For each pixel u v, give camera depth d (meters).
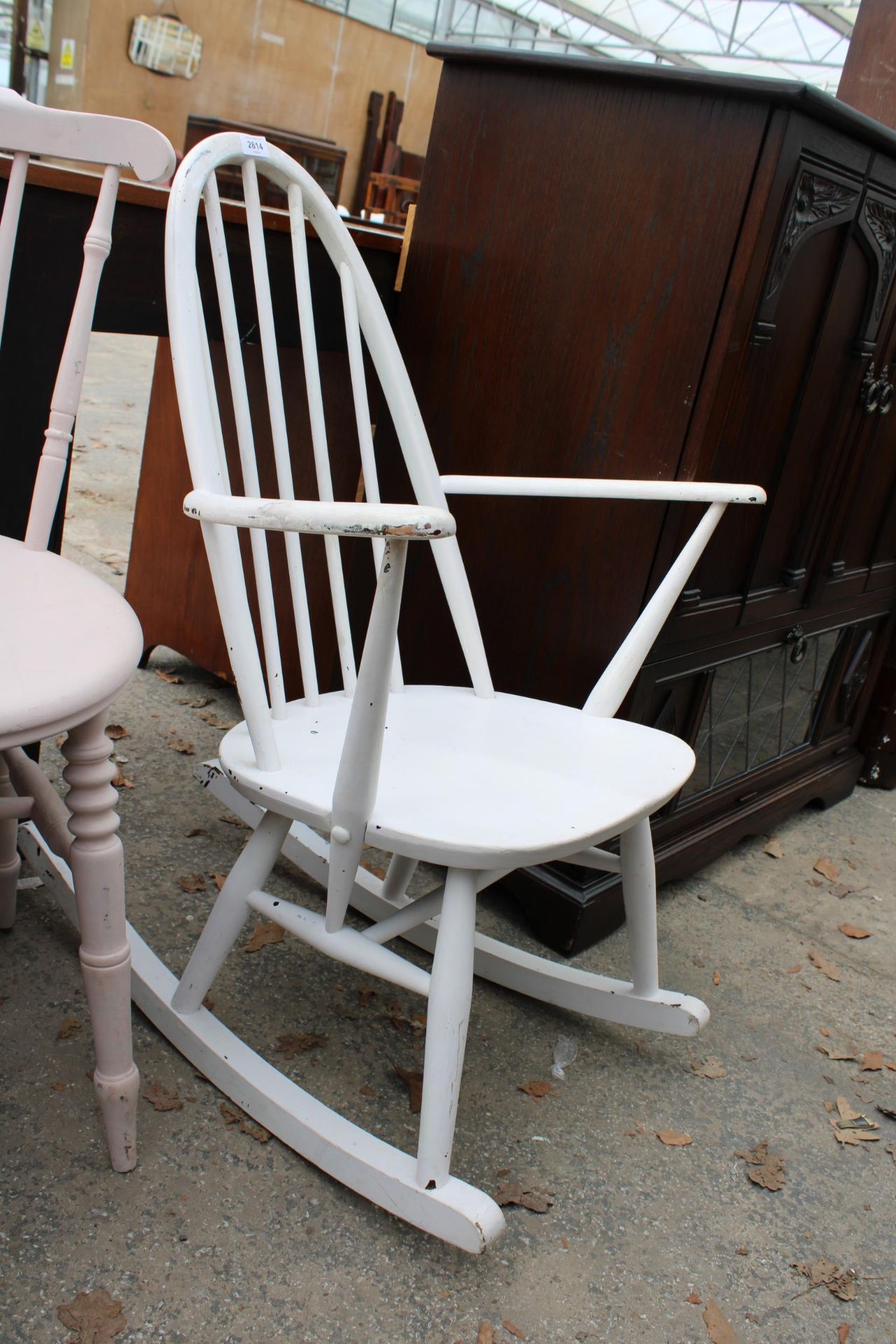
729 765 1.69
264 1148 1.01
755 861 1.80
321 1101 1.08
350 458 1.63
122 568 2.43
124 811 1.53
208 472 0.90
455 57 1.37
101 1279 0.85
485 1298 0.89
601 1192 1.03
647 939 1.17
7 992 1.14
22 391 1.16
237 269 1.32
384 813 0.87
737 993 1.40
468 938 0.88
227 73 8.09
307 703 1.10
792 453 1.47
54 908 1.29
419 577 1.53
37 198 1.10
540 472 1.39
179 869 1.41
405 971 0.91
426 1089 0.89
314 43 8.41
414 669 1.57
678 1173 1.07
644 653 1.15
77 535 2.61
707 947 1.50
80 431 3.65
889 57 1.91
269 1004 1.21
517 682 1.45
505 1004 1.29
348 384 1.61
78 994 1.15
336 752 0.99
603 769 1.01
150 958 1.16
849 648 1.93
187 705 1.91
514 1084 1.16
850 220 1.35
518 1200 0.99
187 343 0.92
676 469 1.27
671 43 10.80
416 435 1.14
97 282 0.94
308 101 8.62
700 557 1.37
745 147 1.17
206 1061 1.06
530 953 1.39
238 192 3.13
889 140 1.30
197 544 1.88
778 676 1.73
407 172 9.38
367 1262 0.91
